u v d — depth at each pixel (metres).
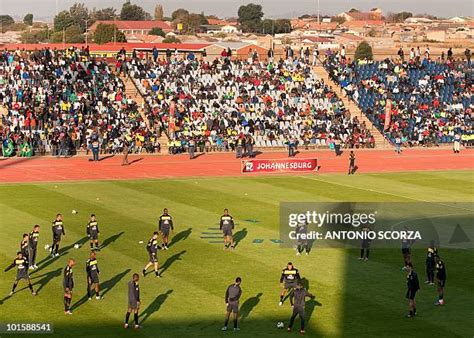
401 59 129.38
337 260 52.44
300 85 115.00
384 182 82.94
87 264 44.72
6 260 51.41
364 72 121.44
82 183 79.19
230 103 109.12
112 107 103.81
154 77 111.75
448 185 81.75
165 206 68.56
